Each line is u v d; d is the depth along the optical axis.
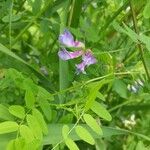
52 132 0.17
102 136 0.19
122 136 0.26
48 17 0.22
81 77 0.21
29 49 0.27
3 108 0.15
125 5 0.21
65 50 0.19
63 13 0.22
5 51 0.18
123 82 0.21
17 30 0.24
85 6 0.25
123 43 0.22
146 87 0.21
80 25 0.22
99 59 0.20
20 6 0.23
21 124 0.15
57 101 0.20
